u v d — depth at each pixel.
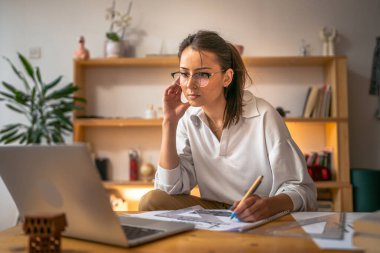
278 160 1.50
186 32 3.64
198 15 3.64
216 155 1.64
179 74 1.58
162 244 0.87
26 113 3.54
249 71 3.59
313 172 3.31
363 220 0.83
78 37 3.67
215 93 1.50
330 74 3.39
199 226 1.05
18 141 3.68
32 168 0.91
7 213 3.62
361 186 3.21
